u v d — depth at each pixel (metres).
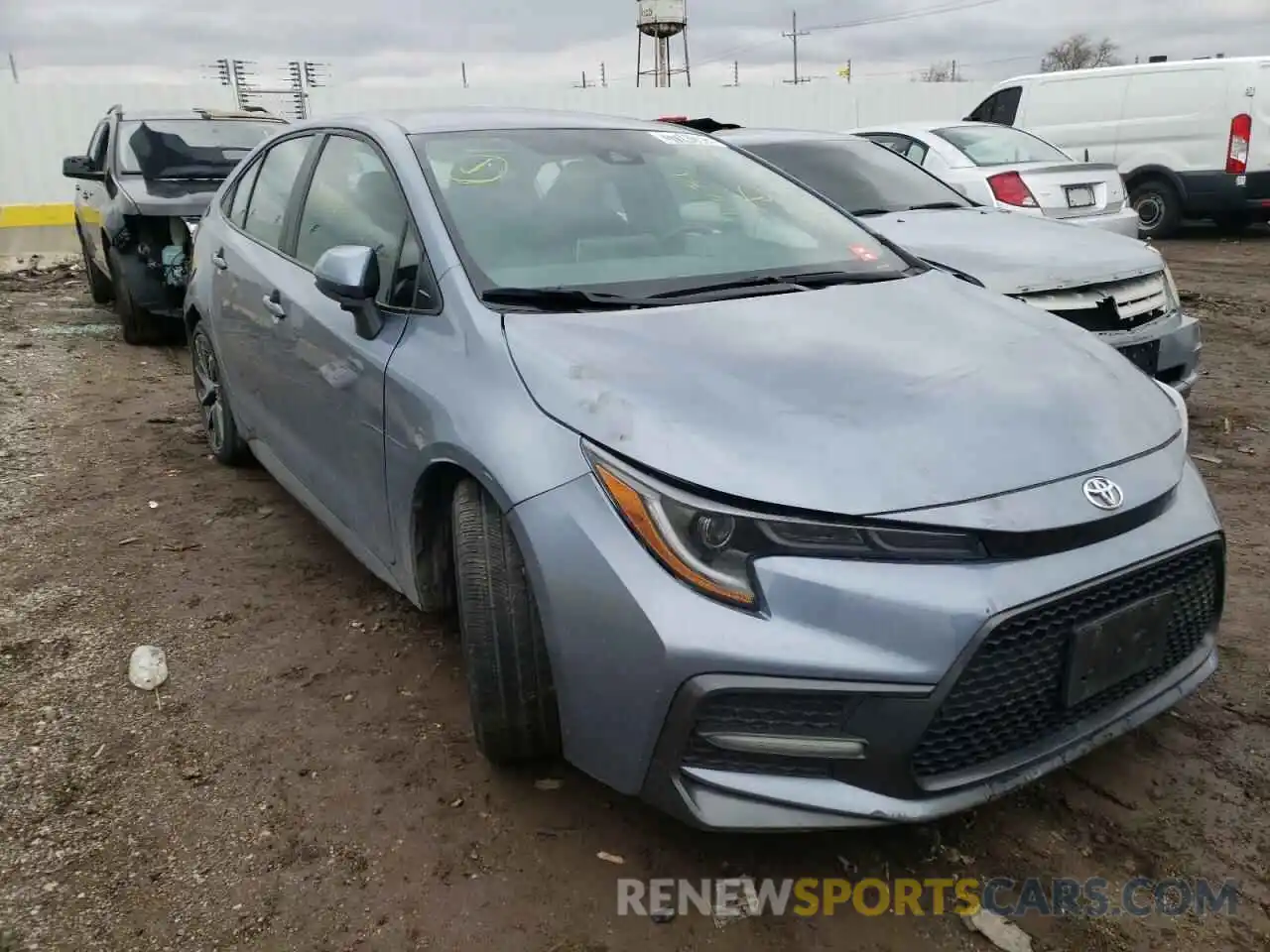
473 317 2.74
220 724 2.97
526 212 3.17
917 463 2.20
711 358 2.51
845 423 2.27
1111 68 13.30
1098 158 13.53
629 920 2.25
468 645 2.50
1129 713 2.40
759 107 18.50
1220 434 5.41
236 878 2.37
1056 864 2.41
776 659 2.03
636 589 2.12
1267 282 9.99
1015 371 2.60
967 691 2.11
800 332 2.71
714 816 2.12
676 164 3.70
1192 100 12.72
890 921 2.25
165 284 7.60
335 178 3.70
